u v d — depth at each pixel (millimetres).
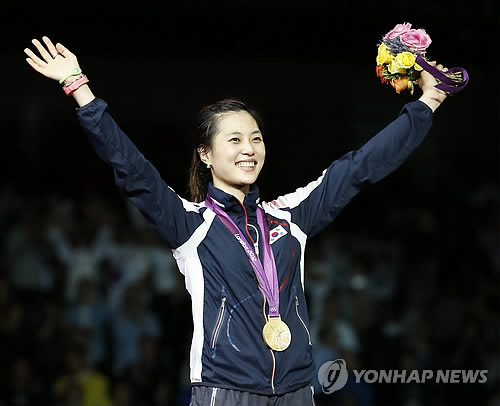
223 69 40188
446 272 34812
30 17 34906
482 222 38312
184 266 13102
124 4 35719
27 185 37625
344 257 34562
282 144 40188
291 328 12852
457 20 36156
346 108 40438
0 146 38281
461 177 40344
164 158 39844
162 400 30125
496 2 36031
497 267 37312
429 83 13727
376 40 36656
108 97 39594
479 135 41062
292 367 12680
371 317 32312
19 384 29984
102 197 35469
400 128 13570
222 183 13469
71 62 12836
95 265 32656
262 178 39844
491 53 36500
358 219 37875
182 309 31609
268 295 12789
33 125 39156
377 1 36281
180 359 30859
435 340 32594
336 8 36375
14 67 39031
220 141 13289
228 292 12758
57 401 29906
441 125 41094
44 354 30359
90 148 39125
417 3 36094
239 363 12516
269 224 13359
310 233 13727
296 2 36406
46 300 31797
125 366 30531
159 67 39875
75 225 34062
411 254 35938
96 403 29703
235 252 12898
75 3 35250
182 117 40094
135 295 31422
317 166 40156
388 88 40438
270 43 36750
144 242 33281
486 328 33250
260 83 40344
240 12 36406
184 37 36219
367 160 13570
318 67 40281
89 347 30500
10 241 32844
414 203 38781
